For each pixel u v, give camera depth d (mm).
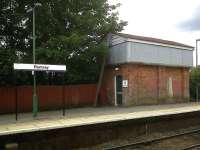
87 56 28062
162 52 30438
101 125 15719
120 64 28766
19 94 26281
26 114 24062
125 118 17016
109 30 29719
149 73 29688
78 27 29719
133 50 28094
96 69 29672
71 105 28719
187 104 29359
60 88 28172
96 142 15508
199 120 21625
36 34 29203
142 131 17547
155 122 18312
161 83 30531
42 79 29109
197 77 35438
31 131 13469
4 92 25656
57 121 18172
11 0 28734
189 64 33031
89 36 29156
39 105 26953
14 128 15500
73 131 14711
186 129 19859
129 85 28016
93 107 28328
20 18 28484
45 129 13852
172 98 31578
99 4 30844
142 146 15117
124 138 16641
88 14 29797
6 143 12805
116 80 29625
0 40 29688
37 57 26406
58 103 27938
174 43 32438
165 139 16516
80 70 29359
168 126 19047
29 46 29922
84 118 19016
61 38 27141
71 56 27906
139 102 28703
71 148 14625
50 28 29234
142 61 28688
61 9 30047
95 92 30219
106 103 30797
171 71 31656
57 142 14195
